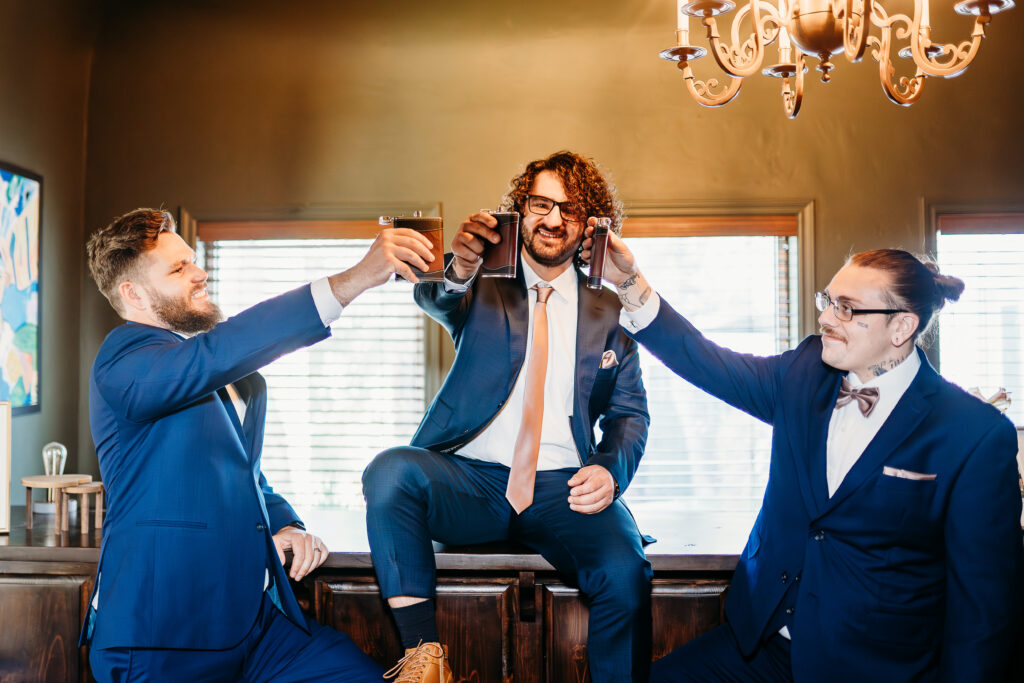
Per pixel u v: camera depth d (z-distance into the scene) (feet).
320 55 13.88
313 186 13.91
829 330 5.85
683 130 13.70
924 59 7.61
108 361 6.01
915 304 5.64
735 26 8.38
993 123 13.43
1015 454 5.50
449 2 13.70
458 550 7.12
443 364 14.24
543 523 6.71
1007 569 5.42
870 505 5.63
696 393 14.75
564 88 13.75
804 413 6.06
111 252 6.36
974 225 13.58
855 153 13.60
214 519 5.98
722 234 13.87
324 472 14.80
